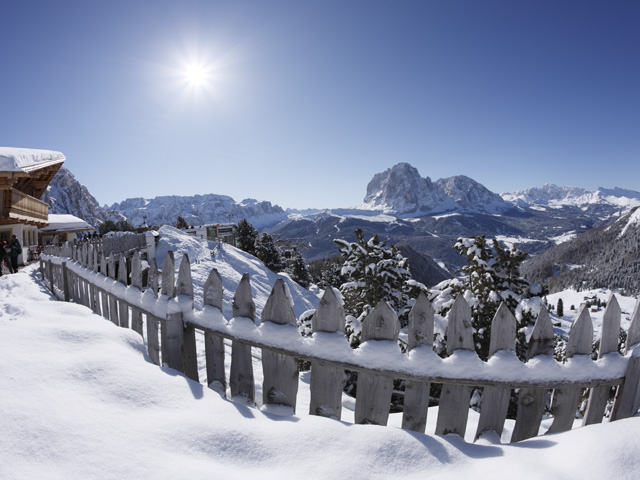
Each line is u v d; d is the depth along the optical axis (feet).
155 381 8.86
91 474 5.89
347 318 25.95
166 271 11.38
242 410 8.54
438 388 23.38
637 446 6.90
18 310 15.64
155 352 12.31
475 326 23.91
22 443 6.33
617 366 8.61
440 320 23.40
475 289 24.27
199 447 6.92
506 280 24.21
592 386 8.45
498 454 7.32
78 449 6.37
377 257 33.01
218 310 10.55
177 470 6.16
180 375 9.76
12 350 9.50
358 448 7.10
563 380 8.29
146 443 6.73
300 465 6.72
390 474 6.58
